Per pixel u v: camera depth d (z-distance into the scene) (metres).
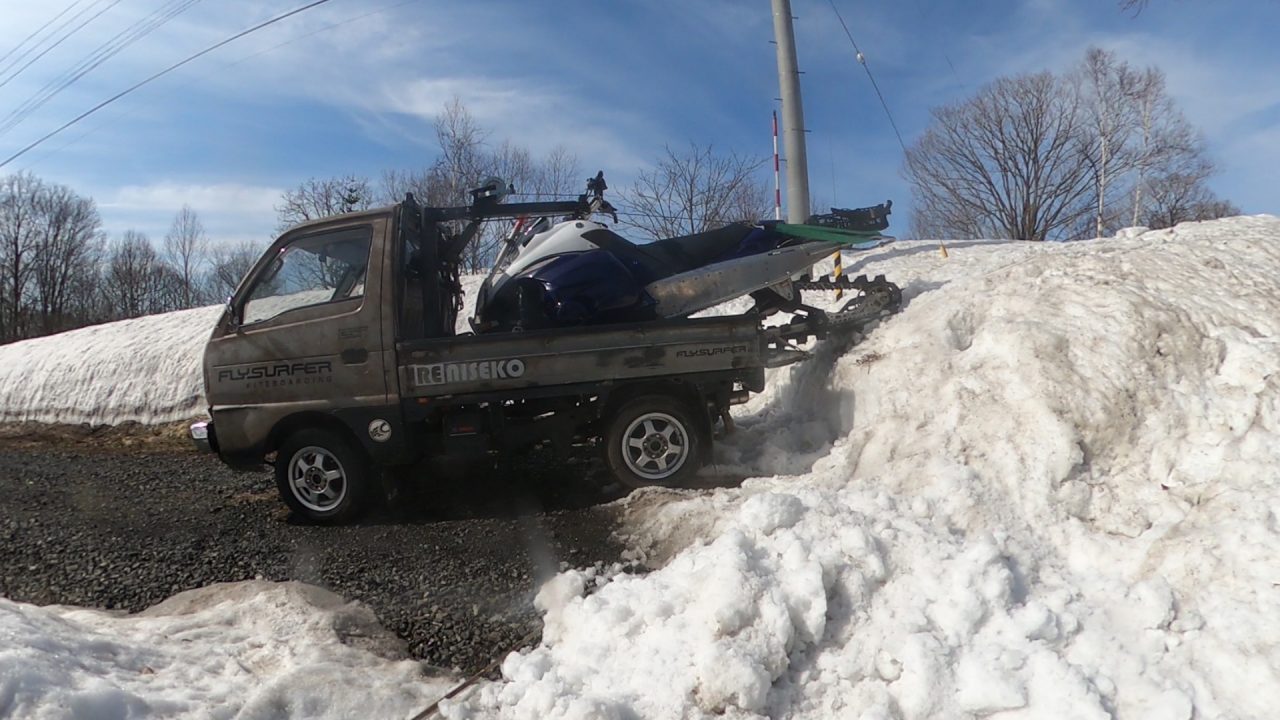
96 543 5.33
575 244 6.52
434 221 6.48
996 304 5.82
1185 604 3.37
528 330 6.23
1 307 51.88
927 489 4.47
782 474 5.95
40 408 12.96
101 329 14.97
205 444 6.10
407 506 6.13
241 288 6.10
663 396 5.92
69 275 54.47
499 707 3.28
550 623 3.94
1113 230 25.39
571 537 5.09
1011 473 4.47
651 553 4.79
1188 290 5.30
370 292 5.89
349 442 5.88
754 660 3.24
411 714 3.22
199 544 5.28
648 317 6.57
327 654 3.61
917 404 5.28
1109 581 3.66
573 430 6.02
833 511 4.16
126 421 12.37
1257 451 4.13
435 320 6.49
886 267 10.45
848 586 3.62
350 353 5.87
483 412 5.95
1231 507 3.76
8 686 2.83
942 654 3.27
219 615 3.99
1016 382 4.91
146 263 52.81
